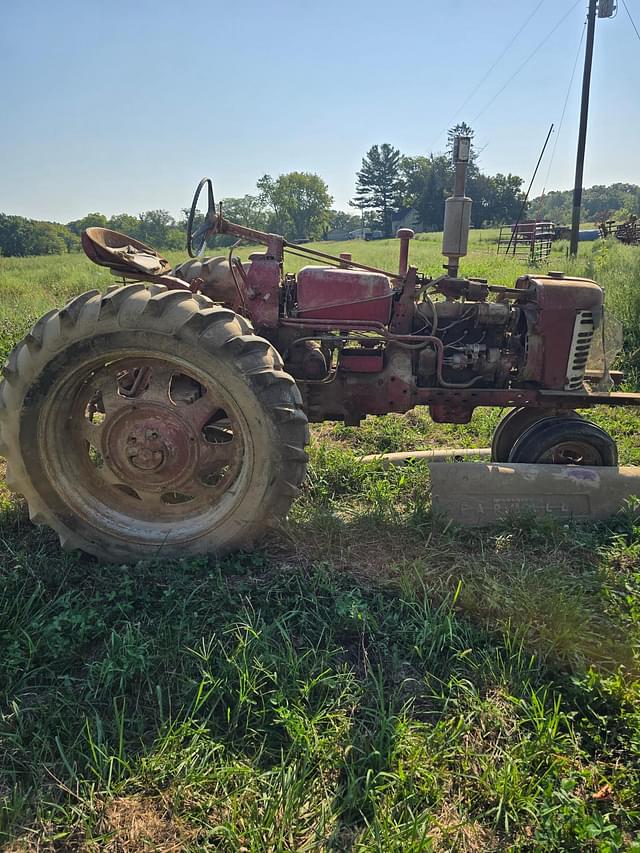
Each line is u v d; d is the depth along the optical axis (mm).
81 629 2738
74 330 3160
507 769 2203
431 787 2145
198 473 3457
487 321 4180
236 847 1924
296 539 3643
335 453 4816
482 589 3176
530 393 4180
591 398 4234
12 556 3377
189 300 3223
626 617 3020
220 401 3330
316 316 4016
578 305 4129
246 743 2307
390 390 4055
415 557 3564
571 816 2031
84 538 3422
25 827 2004
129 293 3178
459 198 4156
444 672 2709
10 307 10578
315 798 2115
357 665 2727
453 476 3967
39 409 3283
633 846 1889
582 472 4008
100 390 3424
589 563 3580
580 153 16266
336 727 2338
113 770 2176
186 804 2078
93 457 4484
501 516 3930
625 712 2457
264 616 2973
